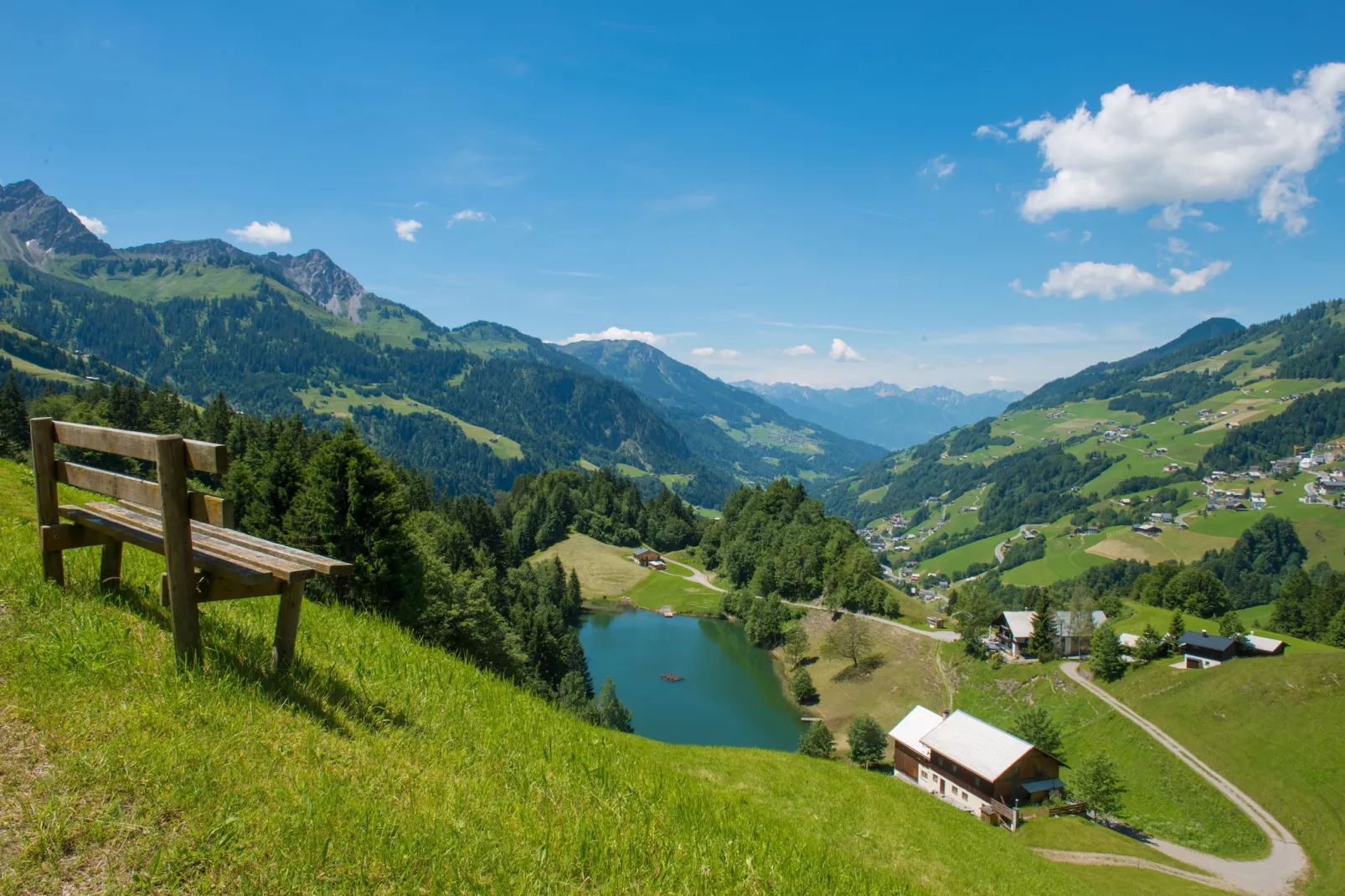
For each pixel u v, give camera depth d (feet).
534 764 28.12
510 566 414.62
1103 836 160.86
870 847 53.83
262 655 26.48
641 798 28.66
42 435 28.73
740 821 32.12
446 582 129.90
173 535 22.57
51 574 29.01
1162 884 139.74
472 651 128.26
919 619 360.89
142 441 23.77
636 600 455.63
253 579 23.75
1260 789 187.52
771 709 274.16
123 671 22.35
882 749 211.00
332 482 111.45
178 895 14.88
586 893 19.52
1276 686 219.82
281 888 15.66
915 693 284.41
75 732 18.80
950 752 178.81
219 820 16.98
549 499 584.81
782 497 525.34
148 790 17.37
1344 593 408.05
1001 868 61.00
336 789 19.56
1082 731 237.04
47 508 28.96
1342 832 164.45
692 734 246.27
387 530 110.73
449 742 27.40
